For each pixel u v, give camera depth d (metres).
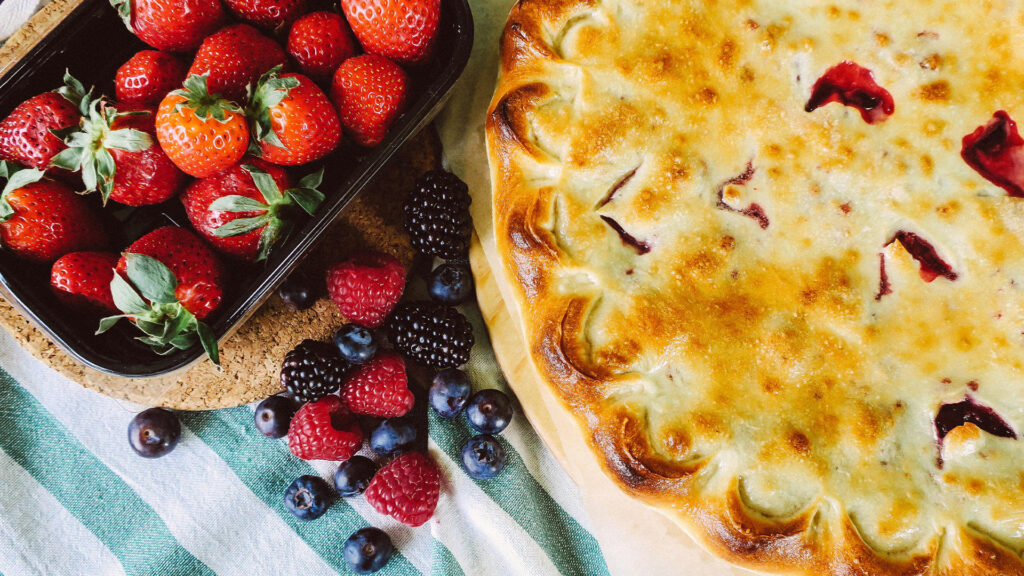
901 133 0.37
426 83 0.40
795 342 0.37
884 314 0.37
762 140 0.37
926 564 0.36
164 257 0.38
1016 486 0.36
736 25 0.38
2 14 0.42
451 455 0.43
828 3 0.38
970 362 0.37
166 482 0.43
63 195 0.38
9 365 0.43
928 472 0.36
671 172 0.37
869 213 0.37
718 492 0.37
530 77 0.38
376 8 0.37
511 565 0.43
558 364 0.37
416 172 0.42
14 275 0.38
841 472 0.36
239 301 0.38
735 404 0.36
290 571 0.43
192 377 0.42
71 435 0.43
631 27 0.38
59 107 0.38
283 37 0.40
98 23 0.39
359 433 0.42
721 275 0.37
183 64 0.39
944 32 0.38
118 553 0.43
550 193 0.38
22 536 0.42
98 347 0.38
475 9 0.42
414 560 0.43
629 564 0.40
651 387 0.37
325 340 0.42
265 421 0.42
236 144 0.37
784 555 0.36
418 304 0.41
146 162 0.38
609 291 0.37
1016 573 0.36
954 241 0.37
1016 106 0.37
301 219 0.39
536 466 0.43
